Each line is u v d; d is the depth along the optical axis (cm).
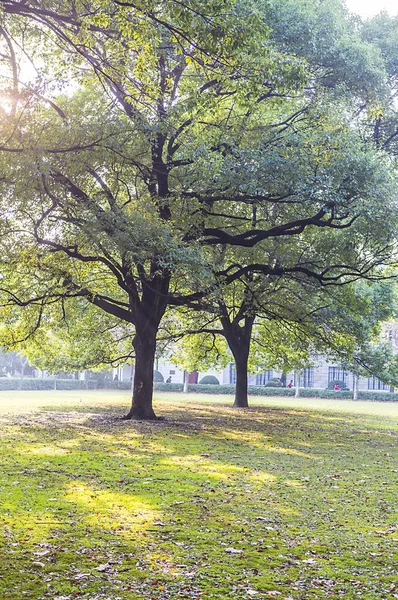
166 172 1789
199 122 1623
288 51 1722
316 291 2536
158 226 1602
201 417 2448
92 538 705
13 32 1333
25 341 2538
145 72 1137
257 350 3784
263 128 1742
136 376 2169
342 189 1675
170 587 563
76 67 1210
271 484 1085
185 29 884
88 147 1338
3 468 1137
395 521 852
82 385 6012
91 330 2803
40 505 855
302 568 634
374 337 3559
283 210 1903
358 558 675
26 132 1142
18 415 2319
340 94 1841
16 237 1711
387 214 1712
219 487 1036
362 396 5338
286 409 3219
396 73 2298
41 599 524
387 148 2275
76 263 2002
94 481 1041
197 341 3525
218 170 1609
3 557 628
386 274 3266
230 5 877
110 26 1160
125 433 1756
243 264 2352
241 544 708
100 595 538
